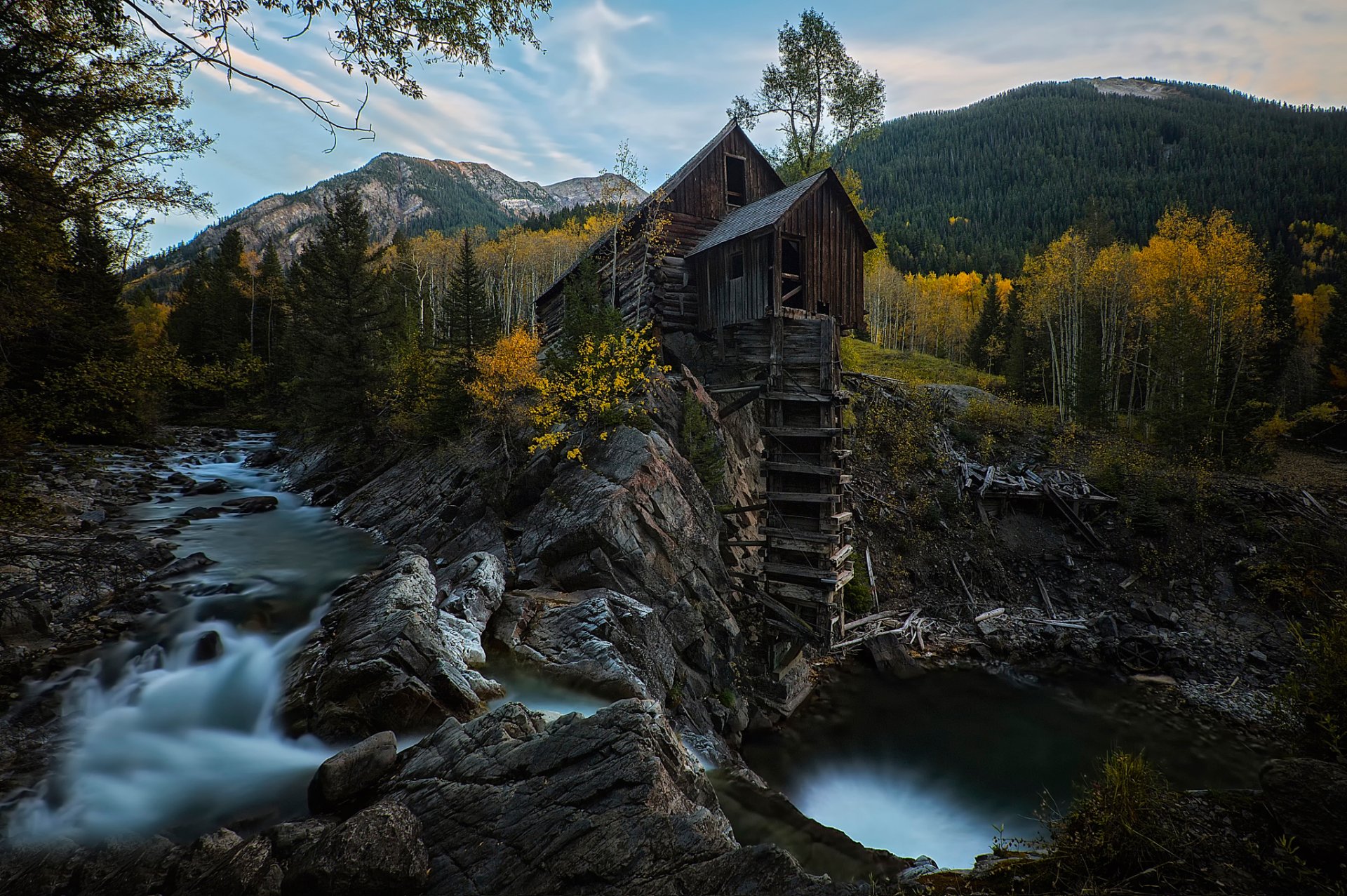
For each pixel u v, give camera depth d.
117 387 16.39
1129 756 5.10
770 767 13.82
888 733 15.37
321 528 21.94
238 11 4.32
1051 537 24.61
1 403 14.14
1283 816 4.50
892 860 8.47
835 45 29.61
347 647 10.22
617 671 11.50
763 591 17.89
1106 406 39.31
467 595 12.65
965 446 29.14
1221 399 36.44
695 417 18.80
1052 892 4.54
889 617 20.95
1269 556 22.61
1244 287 35.72
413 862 5.27
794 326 18.83
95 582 13.30
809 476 18.30
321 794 6.79
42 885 6.08
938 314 72.31
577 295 20.78
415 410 27.66
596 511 15.02
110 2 6.63
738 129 23.83
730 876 4.75
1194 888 4.20
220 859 5.98
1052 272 41.69
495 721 7.35
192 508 22.41
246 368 19.83
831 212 20.08
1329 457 33.81
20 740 8.61
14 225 9.36
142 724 9.45
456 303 27.84
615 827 5.40
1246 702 16.97
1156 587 22.39
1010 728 15.67
